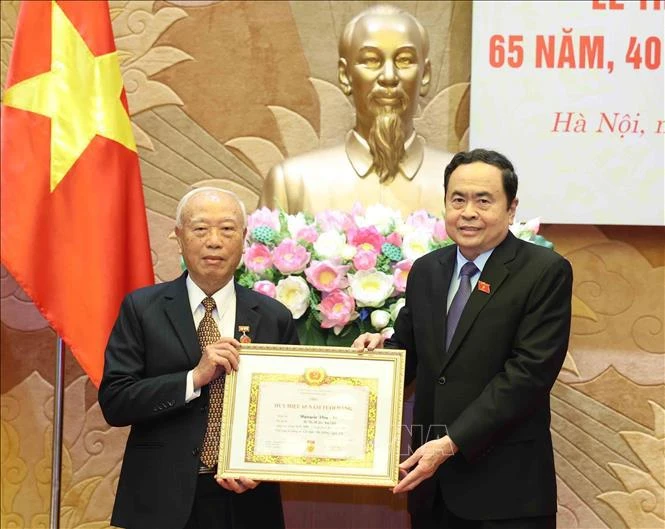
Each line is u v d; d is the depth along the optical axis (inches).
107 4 173.2
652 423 175.0
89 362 159.2
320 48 188.4
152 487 114.3
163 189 188.9
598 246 178.4
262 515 119.5
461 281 120.6
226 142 188.7
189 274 123.6
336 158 172.4
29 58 166.7
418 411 120.4
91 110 167.2
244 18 189.8
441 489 116.4
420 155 171.6
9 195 160.9
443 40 185.9
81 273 161.2
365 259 141.3
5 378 188.5
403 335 126.6
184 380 113.6
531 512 113.1
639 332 176.9
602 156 173.5
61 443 168.1
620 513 174.1
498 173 118.1
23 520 185.9
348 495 146.3
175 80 189.9
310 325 143.6
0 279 190.4
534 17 175.6
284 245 143.7
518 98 175.2
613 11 174.2
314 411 116.4
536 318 114.9
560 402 176.9
